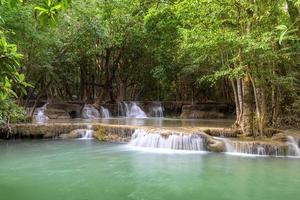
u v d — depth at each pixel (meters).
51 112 25.06
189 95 33.72
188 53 22.67
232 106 29.12
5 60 3.45
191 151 15.02
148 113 29.58
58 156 14.09
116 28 26.09
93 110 27.39
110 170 11.80
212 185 10.01
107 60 28.31
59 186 10.01
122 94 31.53
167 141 15.56
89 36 24.38
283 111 18.27
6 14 15.61
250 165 12.35
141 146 16.20
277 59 14.75
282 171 11.52
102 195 9.18
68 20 23.55
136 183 10.26
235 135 16.19
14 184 10.20
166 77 28.09
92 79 30.58
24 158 13.71
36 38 18.00
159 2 22.28
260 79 15.17
